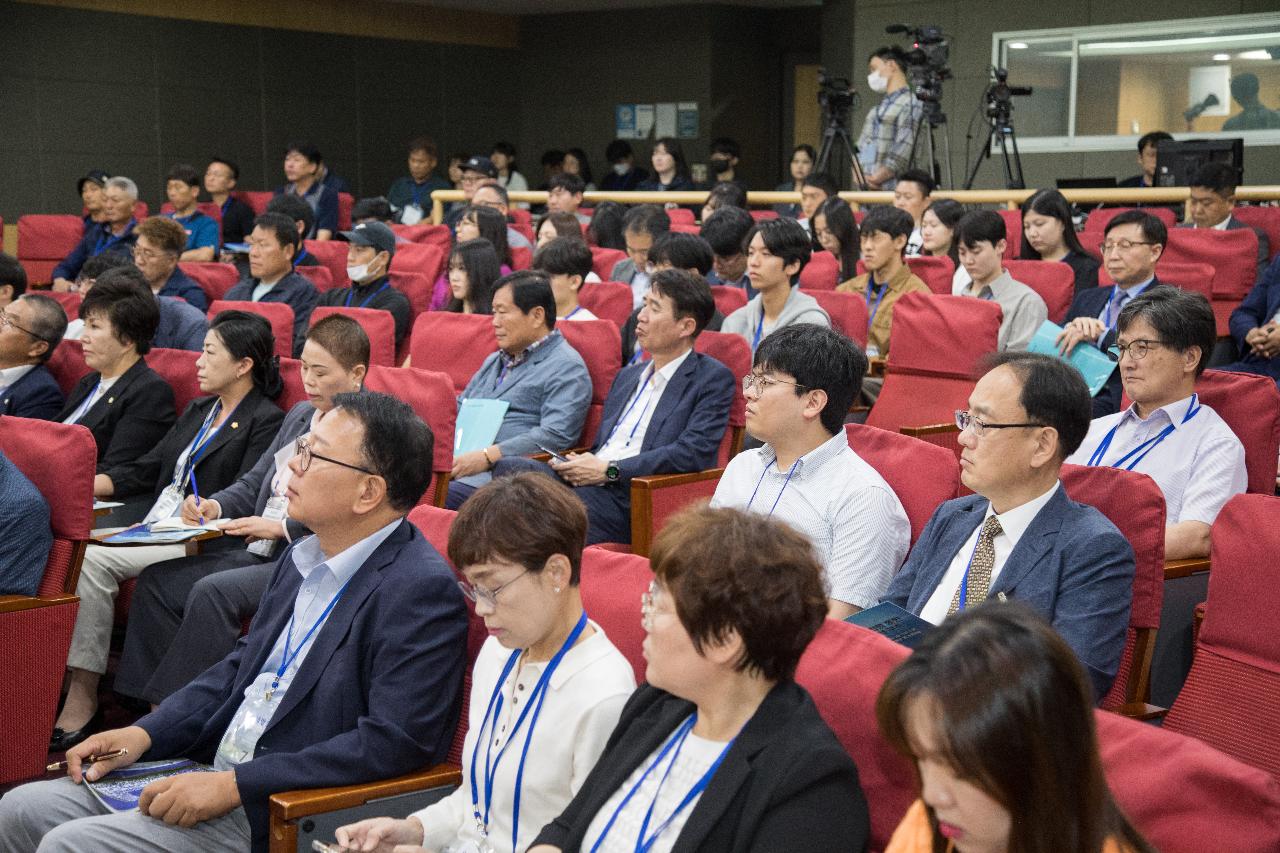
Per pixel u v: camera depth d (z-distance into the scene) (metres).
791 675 1.64
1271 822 1.40
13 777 2.93
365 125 14.19
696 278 4.09
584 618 2.03
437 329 4.86
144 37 12.70
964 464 2.31
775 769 1.55
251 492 3.74
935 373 4.44
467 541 1.95
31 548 2.99
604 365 4.48
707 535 1.60
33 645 2.93
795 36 14.00
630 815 1.67
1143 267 4.61
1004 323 4.88
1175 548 2.84
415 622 2.24
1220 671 2.18
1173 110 10.08
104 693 3.90
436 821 2.03
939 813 1.25
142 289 4.36
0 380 4.68
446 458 3.63
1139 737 1.51
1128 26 10.17
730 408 4.12
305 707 2.28
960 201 6.94
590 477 3.90
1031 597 2.21
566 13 14.70
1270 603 2.13
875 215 5.50
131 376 4.31
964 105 11.05
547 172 13.07
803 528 2.72
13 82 12.05
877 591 2.66
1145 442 3.07
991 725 1.18
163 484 4.09
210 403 4.12
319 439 2.35
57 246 9.33
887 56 8.64
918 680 1.22
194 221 9.30
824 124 8.95
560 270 5.12
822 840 1.52
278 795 2.06
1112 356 4.18
